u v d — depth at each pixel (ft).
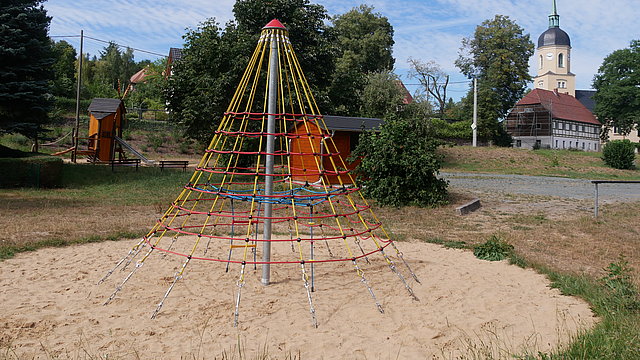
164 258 26.17
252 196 19.94
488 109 179.83
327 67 90.68
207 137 80.07
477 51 198.59
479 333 15.98
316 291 20.62
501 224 39.14
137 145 117.60
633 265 25.66
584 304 19.08
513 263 25.96
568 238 33.37
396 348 14.66
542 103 199.41
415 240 32.68
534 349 14.44
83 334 15.35
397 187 46.88
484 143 183.21
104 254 26.68
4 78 65.31
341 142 65.05
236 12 83.92
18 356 13.53
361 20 180.04
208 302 18.78
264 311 17.84
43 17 68.74
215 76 75.46
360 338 15.43
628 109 187.52
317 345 14.75
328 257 27.48
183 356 13.78
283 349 14.42
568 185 79.92
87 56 230.27
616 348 13.44
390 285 21.68
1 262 24.47
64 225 33.88
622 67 189.57
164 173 74.84
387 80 121.70
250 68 22.12
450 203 49.34
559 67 259.80
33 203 45.01
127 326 16.14
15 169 59.00
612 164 124.26
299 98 21.81
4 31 64.03
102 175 69.87
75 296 19.30
